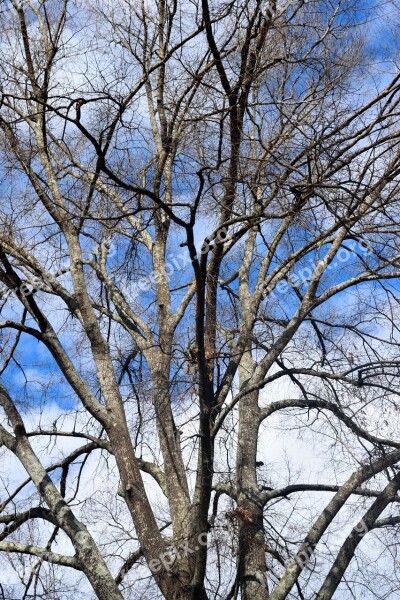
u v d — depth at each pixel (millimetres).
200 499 10625
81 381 12180
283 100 11742
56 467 13453
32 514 12266
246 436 13234
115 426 12000
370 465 12273
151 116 13945
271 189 11305
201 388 10492
